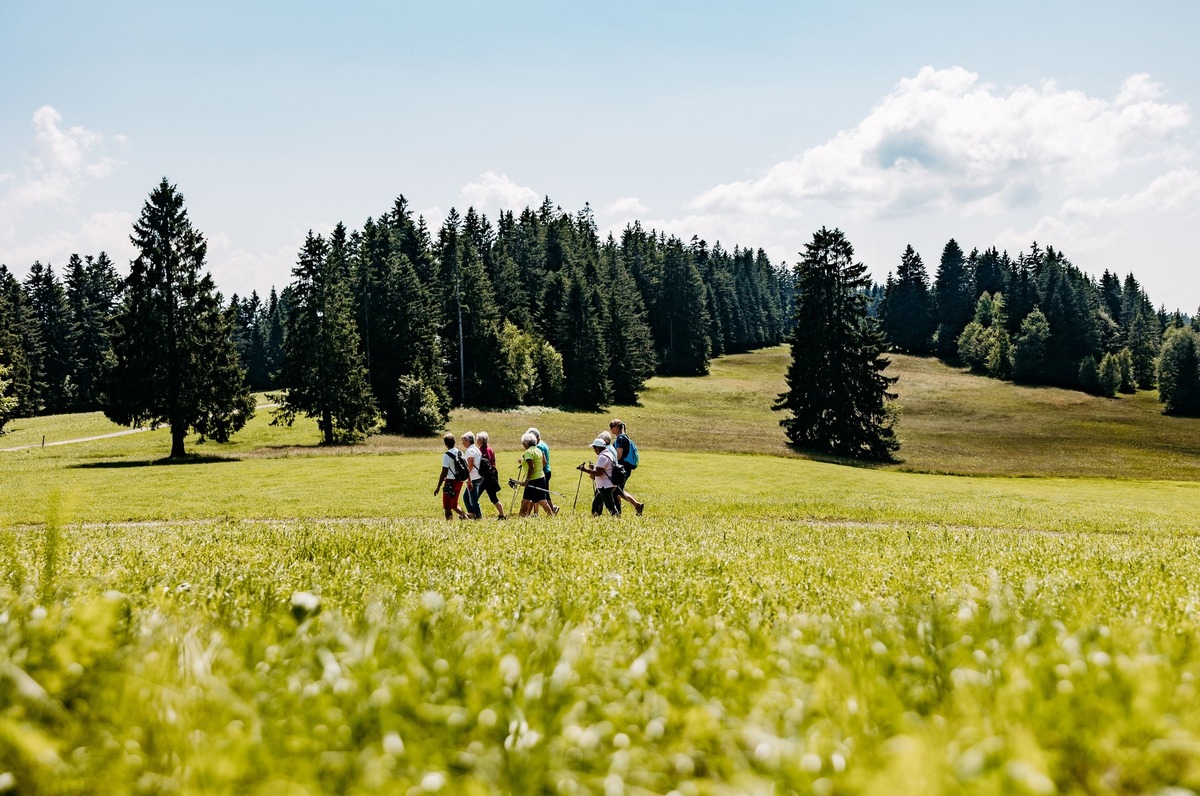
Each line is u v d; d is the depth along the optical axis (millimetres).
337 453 54031
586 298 108500
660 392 122250
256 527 14914
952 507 29656
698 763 2047
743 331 178750
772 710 2387
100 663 2479
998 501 34875
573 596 5332
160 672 2406
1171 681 2408
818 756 1916
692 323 143375
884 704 2391
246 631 3209
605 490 19500
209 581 5941
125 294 51500
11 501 28672
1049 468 69250
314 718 2299
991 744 1757
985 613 3787
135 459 52406
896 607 4320
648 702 2418
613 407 107750
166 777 1861
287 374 65250
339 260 72562
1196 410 108938
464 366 99875
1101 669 2416
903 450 77750
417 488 34500
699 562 8133
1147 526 24484
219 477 39156
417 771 1930
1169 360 112875
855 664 2807
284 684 2607
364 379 66438
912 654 3051
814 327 67250
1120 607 5090
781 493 35656
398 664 2688
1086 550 11531
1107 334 151125
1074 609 4391
